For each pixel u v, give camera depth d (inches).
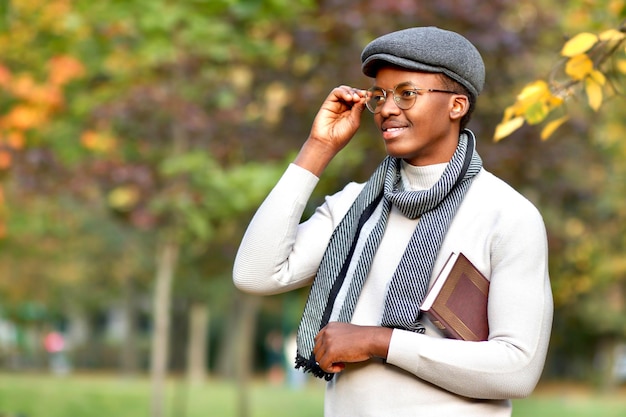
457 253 128.2
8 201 499.2
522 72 466.3
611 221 681.6
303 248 139.8
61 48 459.5
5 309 1612.9
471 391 123.8
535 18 469.1
